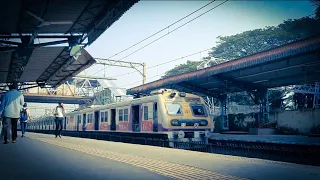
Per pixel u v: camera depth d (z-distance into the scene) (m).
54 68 23.22
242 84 19.92
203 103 15.48
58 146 9.00
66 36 15.17
